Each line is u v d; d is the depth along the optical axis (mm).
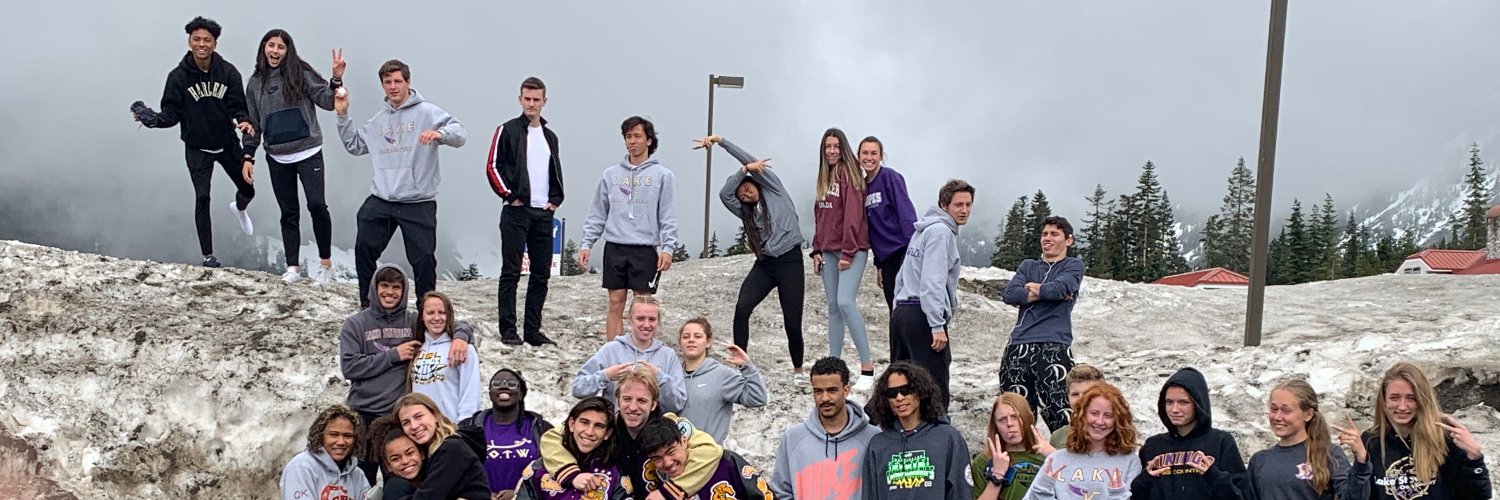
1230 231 105125
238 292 10195
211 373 8688
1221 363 8977
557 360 9266
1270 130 9250
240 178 10453
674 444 5613
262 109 9844
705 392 6633
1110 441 5473
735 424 8430
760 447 8211
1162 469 5316
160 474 8234
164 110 10180
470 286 13969
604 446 5789
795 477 6070
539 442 6125
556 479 5738
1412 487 5141
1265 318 11992
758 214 8375
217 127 10234
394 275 6992
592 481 5703
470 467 5648
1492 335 8617
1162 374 8867
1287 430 5484
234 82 10227
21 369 8953
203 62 10055
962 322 12242
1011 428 5898
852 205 8414
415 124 8797
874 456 5930
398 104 8852
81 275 10148
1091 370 6098
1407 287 14039
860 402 8281
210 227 10680
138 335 9133
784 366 9898
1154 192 90000
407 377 6965
